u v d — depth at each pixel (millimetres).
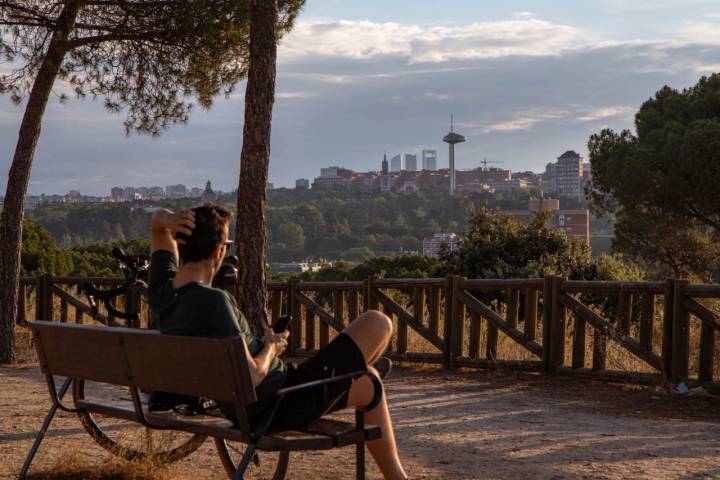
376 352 4039
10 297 11273
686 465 5234
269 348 3756
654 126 31203
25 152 11367
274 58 8852
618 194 30484
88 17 12328
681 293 8320
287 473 4953
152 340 3924
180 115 13406
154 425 4219
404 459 5391
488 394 8367
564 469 5121
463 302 10234
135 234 126562
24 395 8156
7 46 11719
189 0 11656
